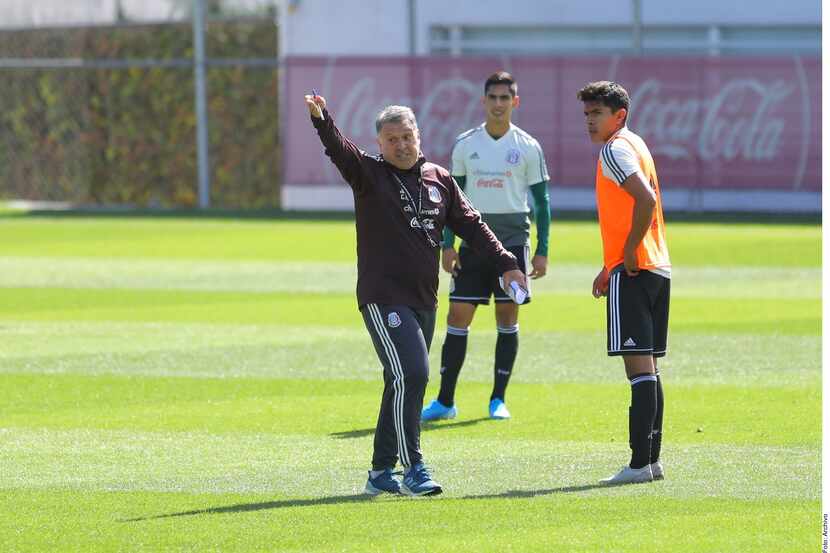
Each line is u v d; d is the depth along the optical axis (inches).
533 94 3604.8
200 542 895.7
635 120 3570.4
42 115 4057.6
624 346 1042.1
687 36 3715.6
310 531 917.2
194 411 1352.1
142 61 3892.7
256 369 1579.7
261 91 3853.3
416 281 1018.1
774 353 1649.9
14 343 1768.0
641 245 1037.2
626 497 1003.3
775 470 1086.4
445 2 3811.5
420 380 1003.9
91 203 4023.1
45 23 4128.9
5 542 901.8
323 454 1165.1
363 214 1019.3
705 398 1389.0
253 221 3506.4
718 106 3528.5
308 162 3762.3
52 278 2444.6
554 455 1157.1
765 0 3634.4
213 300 2161.7
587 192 3609.7
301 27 3846.0
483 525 927.0
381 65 3651.6
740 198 3540.8
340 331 1855.3
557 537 896.9
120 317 1990.7
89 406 1379.2
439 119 3622.0
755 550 864.9
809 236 3011.8
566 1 3762.3
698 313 1978.3
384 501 997.8
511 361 1326.3
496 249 1048.8
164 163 3951.8
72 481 1071.6
